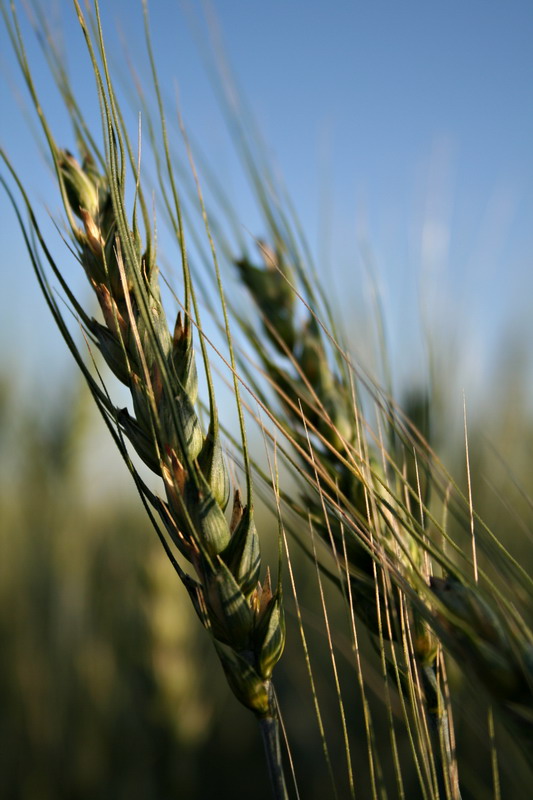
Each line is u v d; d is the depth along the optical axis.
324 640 0.44
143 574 0.43
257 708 0.17
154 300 0.17
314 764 0.42
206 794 0.45
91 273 0.17
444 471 0.18
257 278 0.23
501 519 0.26
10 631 0.51
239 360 0.21
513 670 0.14
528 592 0.16
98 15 0.17
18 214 0.18
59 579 0.52
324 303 0.22
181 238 0.17
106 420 0.17
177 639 0.42
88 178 0.19
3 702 0.47
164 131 0.17
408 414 0.23
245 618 0.17
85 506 0.63
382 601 0.19
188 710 0.42
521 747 0.15
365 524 0.18
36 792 0.41
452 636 0.15
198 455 0.17
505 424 0.33
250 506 0.17
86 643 0.48
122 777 0.41
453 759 0.18
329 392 0.21
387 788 0.38
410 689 0.18
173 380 0.17
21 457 0.65
